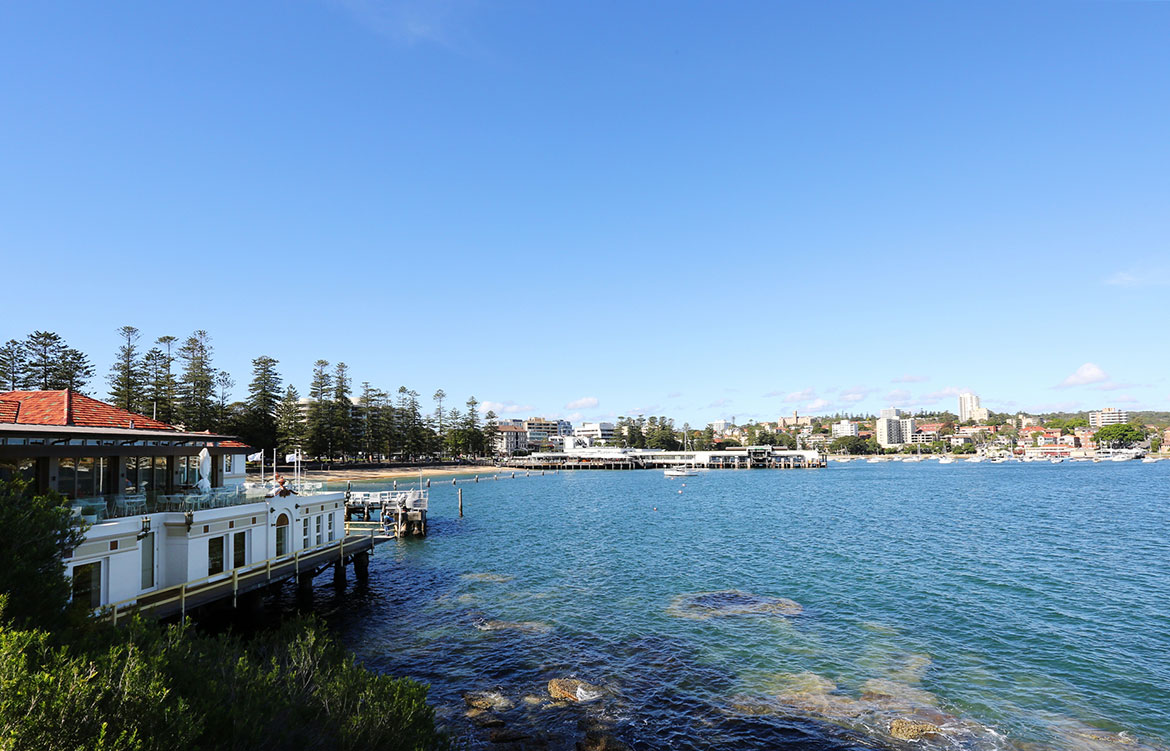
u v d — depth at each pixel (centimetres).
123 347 9519
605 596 3534
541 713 2069
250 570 2977
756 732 1923
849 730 1922
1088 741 1833
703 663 2481
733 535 5884
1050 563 4297
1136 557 4475
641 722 1998
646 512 8100
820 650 2605
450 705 2136
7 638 856
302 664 1239
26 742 701
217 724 880
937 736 1866
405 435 17100
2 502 1235
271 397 11900
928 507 8325
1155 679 2266
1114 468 19425
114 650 904
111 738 749
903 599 3381
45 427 2270
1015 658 2486
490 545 5353
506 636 2839
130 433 2545
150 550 2503
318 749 966
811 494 11062
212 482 3569
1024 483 13000
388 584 3891
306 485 3859
